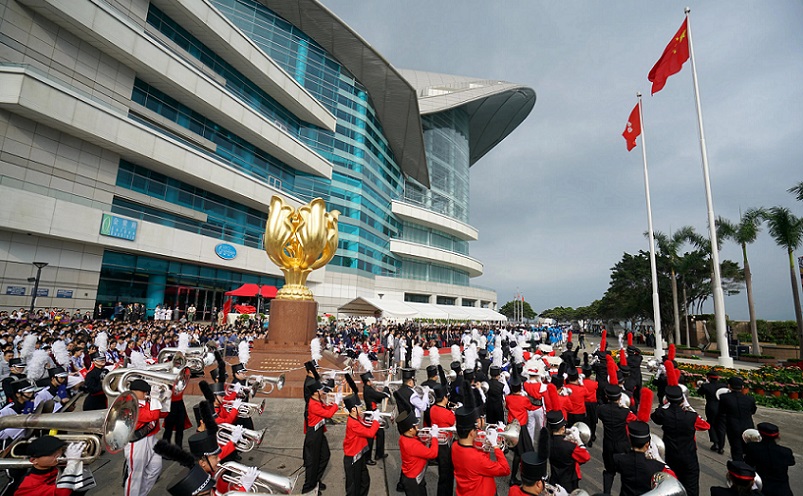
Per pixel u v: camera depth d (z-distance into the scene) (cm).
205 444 373
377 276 4831
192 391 1080
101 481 585
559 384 842
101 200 2286
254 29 3728
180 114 2823
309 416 577
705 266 3644
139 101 2552
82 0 2120
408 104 4762
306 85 4100
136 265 2525
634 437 448
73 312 2147
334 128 4269
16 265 1938
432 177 6700
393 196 5722
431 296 5894
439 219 6119
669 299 4050
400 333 2205
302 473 641
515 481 641
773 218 2438
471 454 418
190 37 2927
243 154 3334
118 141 2253
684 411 570
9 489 447
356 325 3077
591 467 729
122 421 361
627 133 2503
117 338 1342
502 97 7294
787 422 1041
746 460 506
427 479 675
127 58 2389
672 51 2028
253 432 488
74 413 364
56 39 2123
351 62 4416
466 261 6606
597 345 3931
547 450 368
